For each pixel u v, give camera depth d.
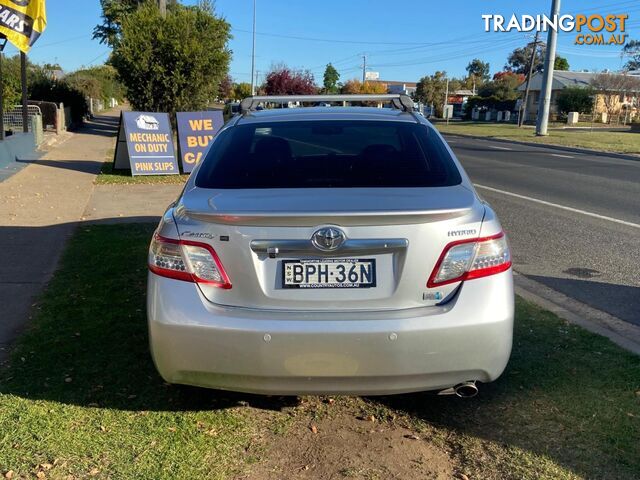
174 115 18.67
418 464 2.84
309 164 3.28
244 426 3.14
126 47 17.84
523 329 4.38
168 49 18.05
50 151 18.33
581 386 3.51
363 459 2.88
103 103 63.00
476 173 14.47
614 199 10.62
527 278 5.88
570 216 8.98
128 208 9.42
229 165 3.32
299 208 2.70
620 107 55.53
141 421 3.16
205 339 2.69
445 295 2.74
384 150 3.43
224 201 2.85
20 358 3.88
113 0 32.66
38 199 9.98
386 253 2.71
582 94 54.84
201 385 2.83
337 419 3.23
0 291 5.17
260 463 2.83
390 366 2.67
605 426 3.09
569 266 6.29
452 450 2.95
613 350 4.00
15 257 6.26
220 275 2.72
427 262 2.70
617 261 6.48
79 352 3.98
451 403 3.37
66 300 4.96
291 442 3.01
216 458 2.86
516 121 60.75
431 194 2.92
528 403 3.34
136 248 6.66
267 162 3.32
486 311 2.71
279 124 3.77
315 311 2.70
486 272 2.77
